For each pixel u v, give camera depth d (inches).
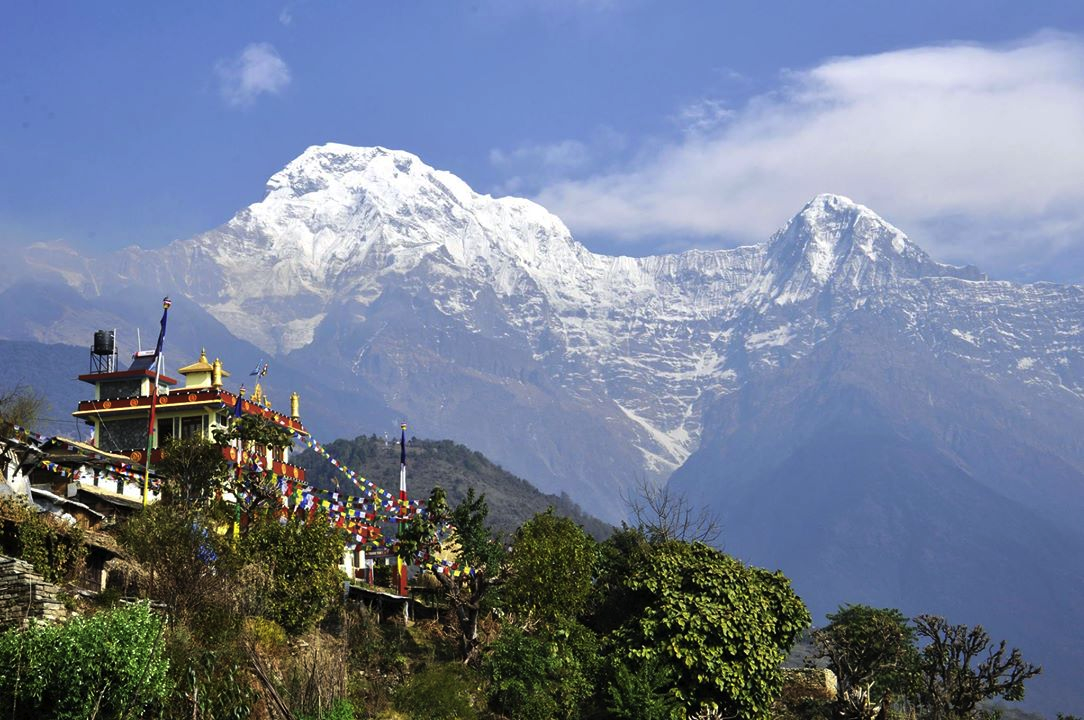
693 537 3065.9
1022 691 2987.2
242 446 2822.3
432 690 2265.0
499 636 2593.5
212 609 1987.0
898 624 3196.4
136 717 1556.3
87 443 3063.5
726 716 2544.3
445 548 2859.3
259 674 1836.9
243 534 2479.1
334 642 2464.3
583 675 2544.3
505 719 2378.2
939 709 3002.0
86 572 2107.5
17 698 1492.4
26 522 2014.0
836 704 2711.6
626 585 2704.2
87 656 1531.7
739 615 2608.3
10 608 1755.7
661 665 2556.6
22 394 2768.2
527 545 2751.0
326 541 2484.0
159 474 2645.2
